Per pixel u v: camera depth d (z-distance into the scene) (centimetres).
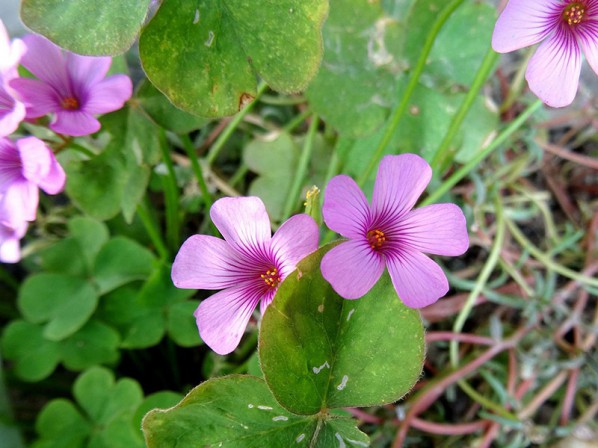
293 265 10
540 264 18
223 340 10
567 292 17
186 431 10
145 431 10
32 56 12
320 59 11
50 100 11
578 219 19
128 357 17
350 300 10
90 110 12
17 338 16
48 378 17
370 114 15
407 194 10
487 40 15
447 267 18
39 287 16
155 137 13
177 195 15
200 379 17
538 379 16
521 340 17
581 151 20
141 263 16
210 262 10
